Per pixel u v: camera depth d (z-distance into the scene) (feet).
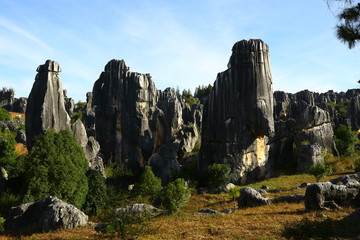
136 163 180.34
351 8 35.73
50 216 67.97
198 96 470.39
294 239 42.06
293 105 248.52
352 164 127.54
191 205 92.99
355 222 48.65
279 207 72.74
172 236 52.16
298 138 145.89
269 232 49.90
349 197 65.41
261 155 141.69
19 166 120.37
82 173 105.40
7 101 394.93
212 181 120.47
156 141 188.03
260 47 142.41
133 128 185.88
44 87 140.67
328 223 44.73
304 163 130.82
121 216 55.16
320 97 352.49
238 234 50.42
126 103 188.55
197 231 54.65
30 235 65.00
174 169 157.07
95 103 195.62
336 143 151.43
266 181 119.34
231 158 138.21
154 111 204.95
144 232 54.85
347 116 254.88
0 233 70.08
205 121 150.20
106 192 112.27
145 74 196.75
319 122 146.00
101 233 59.31
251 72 140.67
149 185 122.93
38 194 94.27
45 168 97.81
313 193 64.34
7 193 109.29
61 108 144.05
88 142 155.43
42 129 135.85
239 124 139.64
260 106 137.49
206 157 144.25
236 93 141.59
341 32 35.99
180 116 246.47
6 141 127.75
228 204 88.12
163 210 85.35
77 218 68.95
